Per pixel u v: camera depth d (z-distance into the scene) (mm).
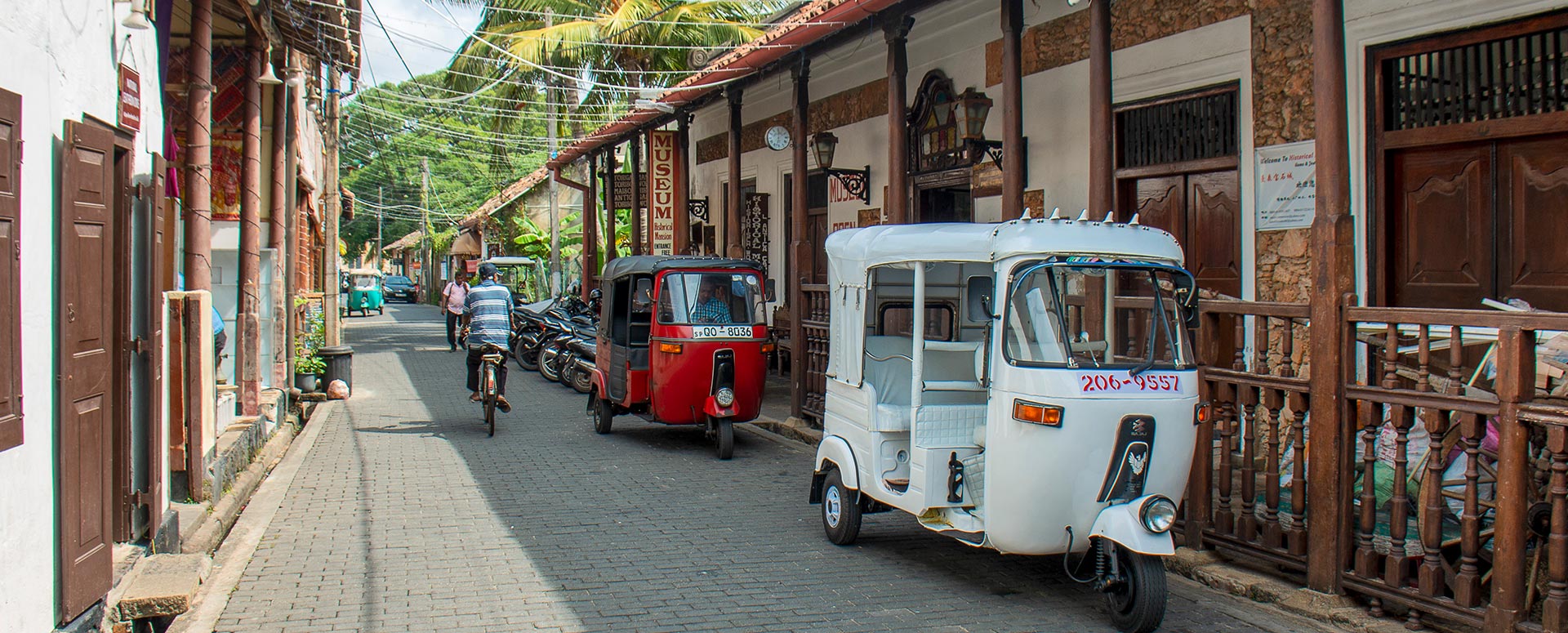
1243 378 5758
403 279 58281
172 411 6520
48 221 4219
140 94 5359
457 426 11461
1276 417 5613
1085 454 4887
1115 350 5172
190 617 5066
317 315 18375
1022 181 8133
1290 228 7703
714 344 9406
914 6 9180
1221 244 8391
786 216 15484
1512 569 4383
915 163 11906
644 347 10109
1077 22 9578
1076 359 4969
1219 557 5910
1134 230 5320
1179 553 5945
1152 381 4969
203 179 7934
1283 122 7738
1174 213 8812
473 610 5191
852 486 6277
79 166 4469
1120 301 5207
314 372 13336
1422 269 7047
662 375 9523
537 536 6680
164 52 6898
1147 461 4926
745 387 9477
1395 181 7188
